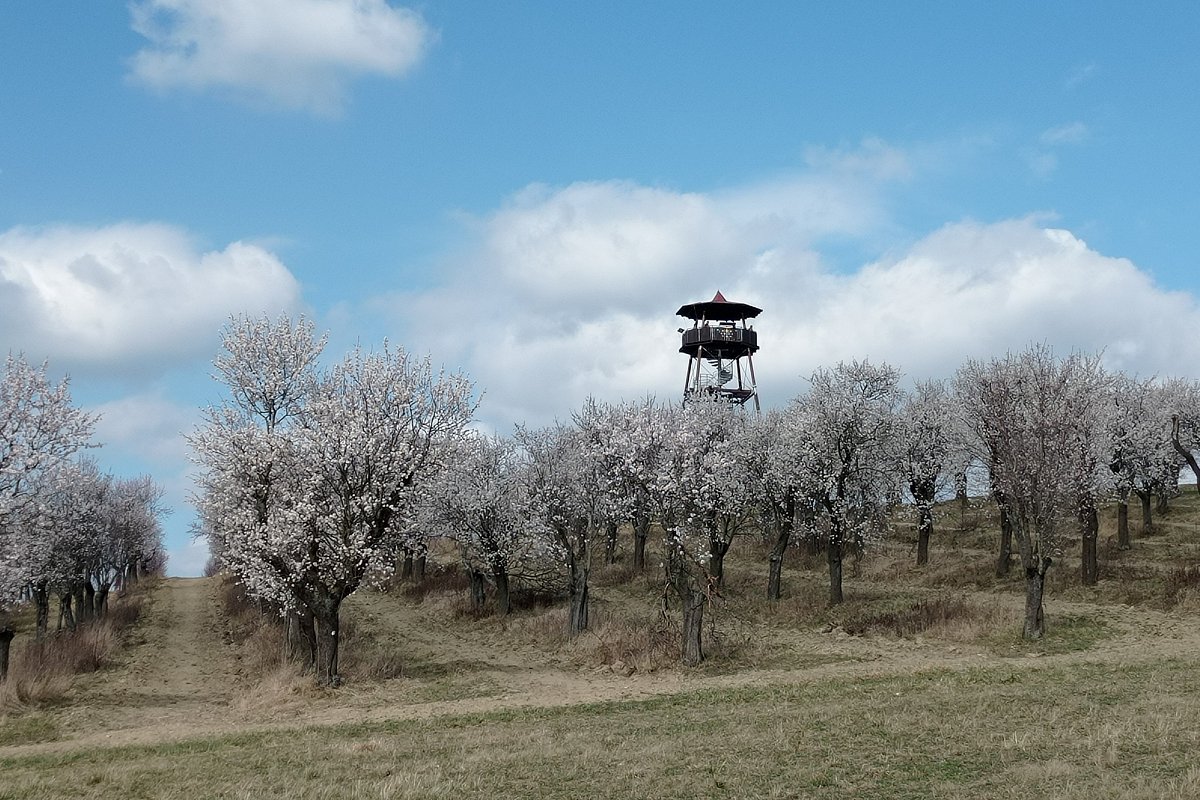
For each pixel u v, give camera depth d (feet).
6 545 90.33
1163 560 139.44
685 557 104.32
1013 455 106.63
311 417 103.40
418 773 49.26
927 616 114.93
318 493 98.58
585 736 59.57
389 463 98.84
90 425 95.66
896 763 44.88
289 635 111.65
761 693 76.23
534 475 138.51
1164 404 175.32
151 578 271.69
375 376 102.01
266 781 49.83
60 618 162.30
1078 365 128.98
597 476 122.11
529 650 120.78
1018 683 70.18
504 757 52.95
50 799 47.98
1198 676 67.97
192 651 137.18
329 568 95.14
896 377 147.33
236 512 100.94
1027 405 115.34
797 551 179.52
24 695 88.89
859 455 137.80
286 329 114.01
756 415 164.35
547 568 160.56
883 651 104.01
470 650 124.77
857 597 135.95
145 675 112.37
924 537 160.35
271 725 76.23
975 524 190.90
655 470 106.22
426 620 155.94
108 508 177.78
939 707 59.62
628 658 103.81
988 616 112.78
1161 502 182.70
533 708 76.38
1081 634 103.45
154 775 53.42
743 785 42.80
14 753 66.64
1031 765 42.11
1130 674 70.95
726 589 150.00
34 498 93.40
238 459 101.24
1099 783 38.40
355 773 51.08
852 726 54.90
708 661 101.86
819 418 139.74
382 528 99.86
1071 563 145.48
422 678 100.48
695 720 64.03
